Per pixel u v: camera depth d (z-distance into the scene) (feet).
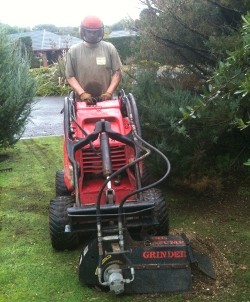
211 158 21.95
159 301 13.30
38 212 20.79
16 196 22.97
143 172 20.03
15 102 28.58
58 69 66.28
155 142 20.44
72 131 16.60
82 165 16.28
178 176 21.33
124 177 16.75
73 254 16.51
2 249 17.28
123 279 13.02
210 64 22.62
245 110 18.67
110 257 13.32
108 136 15.84
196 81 22.63
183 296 13.47
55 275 15.19
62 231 16.14
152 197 16.40
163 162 20.30
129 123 16.89
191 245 16.34
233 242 16.76
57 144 33.22
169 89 22.12
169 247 13.70
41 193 23.22
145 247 13.67
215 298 13.33
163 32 22.52
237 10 21.08
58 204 16.57
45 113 48.01
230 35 21.25
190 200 20.74
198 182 20.95
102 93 20.02
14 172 26.96
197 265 14.39
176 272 13.71
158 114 19.66
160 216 16.08
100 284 13.82
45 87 64.23
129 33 27.76
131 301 13.39
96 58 19.74
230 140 21.59
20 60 31.04
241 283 14.07
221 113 18.11
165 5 22.31
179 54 22.95
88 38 19.38
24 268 15.76
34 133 37.60
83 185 16.30
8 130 29.35
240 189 21.15
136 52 25.90
